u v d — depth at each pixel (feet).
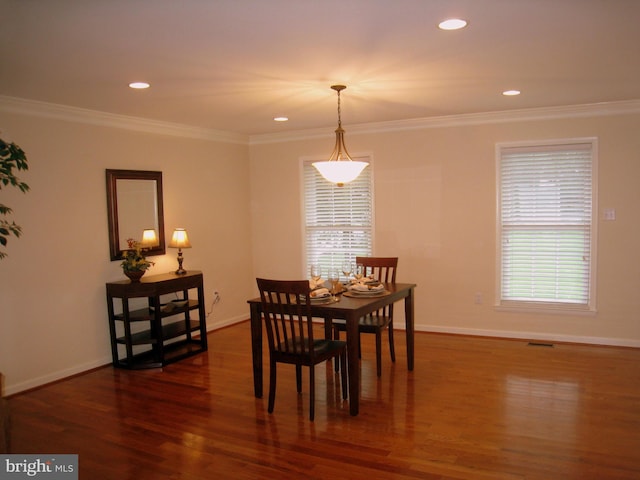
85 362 14.75
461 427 10.48
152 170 16.84
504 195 17.04
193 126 18.11
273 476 8.77
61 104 13.73
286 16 7.71
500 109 16.05
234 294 20.63
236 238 20.66
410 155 18.19
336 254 19.98
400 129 18.24
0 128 12.69
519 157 16.74
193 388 13.25
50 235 13.82
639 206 15.38
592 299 16.10
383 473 8.75
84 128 14.69
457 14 7.75
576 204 16.16
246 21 7.88
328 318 13.98
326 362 15.30
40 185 13.57
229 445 9.97
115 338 15.11
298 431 10.53
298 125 18.44
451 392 12.45
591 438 9.84
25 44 8.76
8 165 9.46
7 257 12.84
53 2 6.98
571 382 12.91
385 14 7.72
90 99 13.21
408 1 7.23
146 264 15.03
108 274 15.39
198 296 16.65
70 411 11.82
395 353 15.89
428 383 13.11
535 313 16.85
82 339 14.67
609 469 8.68
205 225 19.07
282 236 20.94
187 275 16.17
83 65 10.10
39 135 13.53
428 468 8.87
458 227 17.67
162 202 17.15
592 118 15.66
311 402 11.02
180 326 16.52
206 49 9.25
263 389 13.08
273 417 11.28
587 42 9.22
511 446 9.59
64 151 14.16
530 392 12.30
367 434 10.28
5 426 10.38
